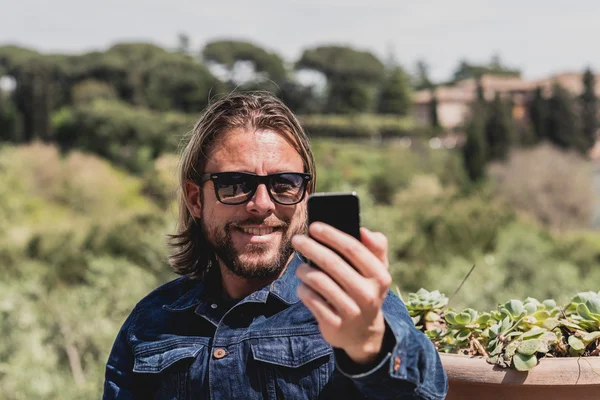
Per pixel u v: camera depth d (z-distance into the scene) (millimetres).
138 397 1505
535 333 1394
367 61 67812
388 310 1275
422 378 1105
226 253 1402
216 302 1464
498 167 35781
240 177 1368
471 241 11789
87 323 6348
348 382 1293
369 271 976
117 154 43250
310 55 67438
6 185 24047
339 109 67312
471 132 41312
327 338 1014
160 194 29516
